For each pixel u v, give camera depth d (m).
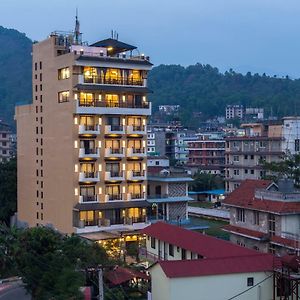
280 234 57.75
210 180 135.88
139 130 82.25
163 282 44.97
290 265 44.97
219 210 101.38
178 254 58.38
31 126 88.62
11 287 53.62
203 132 197.88
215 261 45.62
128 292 50.38
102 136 79.69
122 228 78.75
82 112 77.12
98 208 77.75
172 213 87.56
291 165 86.38
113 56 82.38
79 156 77.75
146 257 66.38
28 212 90.12
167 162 120.50
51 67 82.69
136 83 81.50
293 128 109.00
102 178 79.56
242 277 45.41
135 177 81.50
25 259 49.25
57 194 81.81
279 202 58.78
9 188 96.25
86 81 77.62
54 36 82.69
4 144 153.00
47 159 84.44
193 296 44.19
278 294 46.00
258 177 110.06
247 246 62.38
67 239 55.84
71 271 46.38
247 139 113.44
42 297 46.12
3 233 64.62
